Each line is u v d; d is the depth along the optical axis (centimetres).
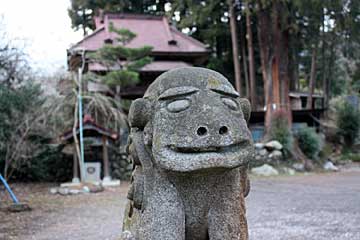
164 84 206
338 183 977
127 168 1105
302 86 2339
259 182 1013
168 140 189
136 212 213
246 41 1797
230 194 203
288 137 1320
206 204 201
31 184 1035
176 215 196
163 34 1756
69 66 1266
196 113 191
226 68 1891
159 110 199
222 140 187
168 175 198
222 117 190
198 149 188
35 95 1024
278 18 1324
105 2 2083
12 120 965
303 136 1394
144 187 204
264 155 1271
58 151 1102
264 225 524
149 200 200
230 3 1505
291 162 1291
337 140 1733
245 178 221
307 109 1630
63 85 1045
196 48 1656
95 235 489
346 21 1367
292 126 1500
